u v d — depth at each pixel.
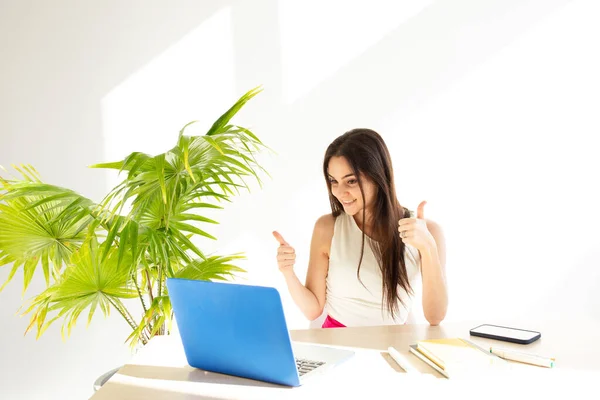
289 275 2.02
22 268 2.92
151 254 1.98
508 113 2.94
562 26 2.92
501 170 2.95
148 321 1.97
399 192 2.96
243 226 2.96
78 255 1.95
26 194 1.93
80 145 2.94
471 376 1.24
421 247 1.87
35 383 2.94
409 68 2.94
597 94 2.91
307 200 2.96
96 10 2.92
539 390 1.15
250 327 1.23
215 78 2.94
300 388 1.21
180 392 1.21
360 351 1.47
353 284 2.11
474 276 2.96
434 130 2.95
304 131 2.95
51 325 2.94
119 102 2.94
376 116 2.95
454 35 2.94
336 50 2.94
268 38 2.94
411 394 1.15
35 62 2.92
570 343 1.48
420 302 2.73
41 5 2.91
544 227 2.94
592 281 2.93
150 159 1.95
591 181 2.92
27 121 2.92
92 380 2.96
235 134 2.14
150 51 2.93
